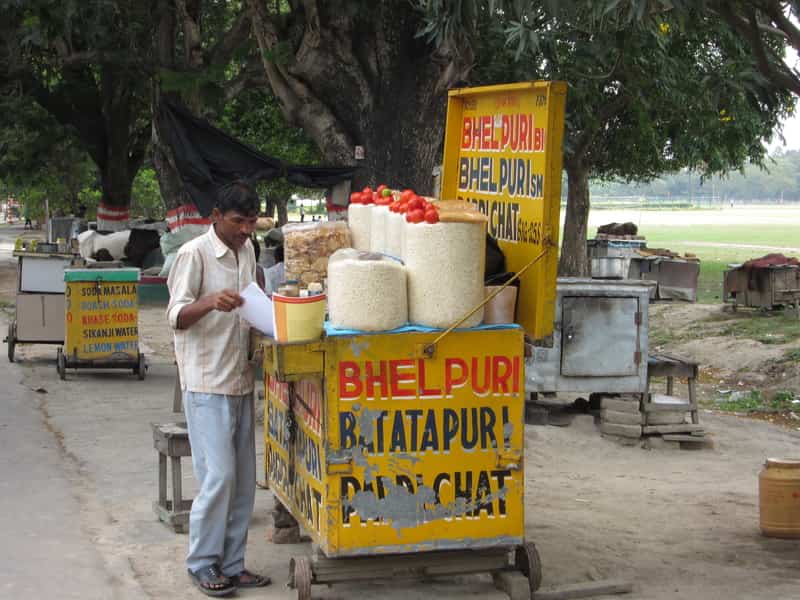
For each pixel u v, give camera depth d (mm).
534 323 5094
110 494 7742
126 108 30453
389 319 4887
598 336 10141
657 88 21156
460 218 4891
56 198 58094
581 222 26750
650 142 25312
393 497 4941
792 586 5727
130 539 6586
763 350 16656
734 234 65188
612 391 10211
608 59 17062
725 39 18281
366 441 4895
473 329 4984
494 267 5391
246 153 13844
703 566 6121
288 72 14391
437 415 4969
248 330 5473
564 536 6746
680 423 10227
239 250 5547
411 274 4969
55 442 9656
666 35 17484
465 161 6199
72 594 5531
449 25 8078
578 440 10117
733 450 10203
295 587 5367
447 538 5012
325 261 5980
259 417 10352
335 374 4840
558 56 16703
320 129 14617
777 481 6789
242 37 18453
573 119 22312
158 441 7039
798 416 12688
